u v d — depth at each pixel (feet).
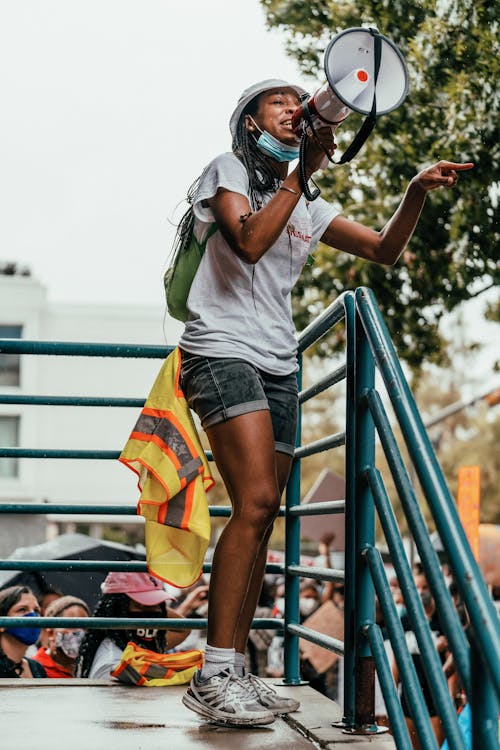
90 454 15.44
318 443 13.84
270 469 11.25
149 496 12.14
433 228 29.27
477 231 28.68
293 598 14.87
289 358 12.11
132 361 101.24
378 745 10.51
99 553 33.71
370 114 10.41
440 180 12.00
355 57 10.53
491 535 35.50
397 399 8.81
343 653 11.50
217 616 11.28
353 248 12.81
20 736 11.07
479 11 26.16
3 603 22.97
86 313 103.09
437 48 26.61
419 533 8.48
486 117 26.73
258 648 30.55
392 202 29.86
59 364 101.35
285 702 12.16
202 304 11.76
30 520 47.39
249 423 11.18
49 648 23.62
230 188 11.17
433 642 8.55
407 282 31.68
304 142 10.75
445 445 141.49
